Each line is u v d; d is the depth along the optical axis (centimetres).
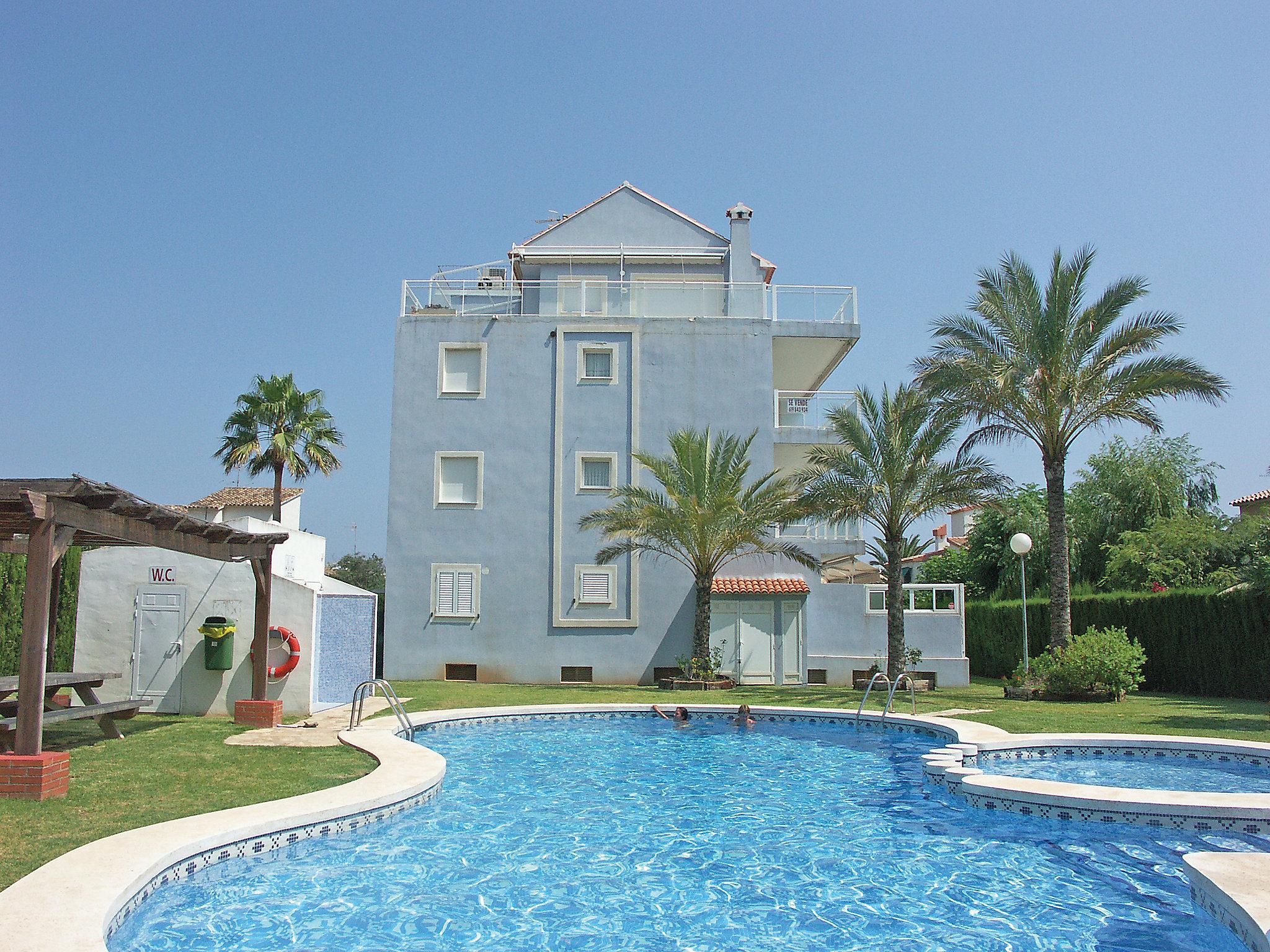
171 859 700
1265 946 561
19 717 890
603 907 705
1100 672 1975
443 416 2683
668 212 2958
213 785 960
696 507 2333
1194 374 1952
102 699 1585
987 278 2130
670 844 884
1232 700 2081
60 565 1575
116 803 862
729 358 2706
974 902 722
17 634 1811
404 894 725
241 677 1584
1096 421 2089
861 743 1533
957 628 2455
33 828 762
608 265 2947
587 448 2673
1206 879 660
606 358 2712
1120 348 2045
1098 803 951
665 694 2136
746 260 2867
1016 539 2164
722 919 684
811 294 2756
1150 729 1492
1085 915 693
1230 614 2153
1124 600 2542
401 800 964
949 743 1450
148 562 1609
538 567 2628
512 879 767
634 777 1223
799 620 2533
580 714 1806
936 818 995
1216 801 935
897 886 760
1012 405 2102
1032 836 917
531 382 2695
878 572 3441
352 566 7325
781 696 2103
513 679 2589
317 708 1652
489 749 1457
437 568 2630
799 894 740
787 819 988
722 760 1360
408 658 2608
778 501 2344
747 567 2681
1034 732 1452
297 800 895
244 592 1596
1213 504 3378
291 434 3794
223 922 657
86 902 583
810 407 2725
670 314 2780
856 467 2275
